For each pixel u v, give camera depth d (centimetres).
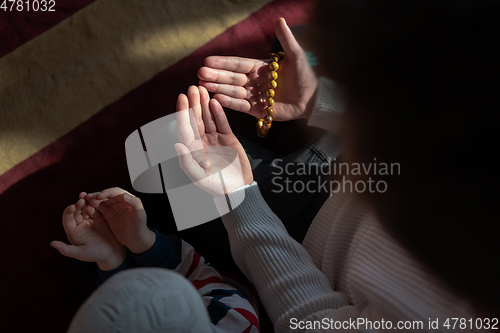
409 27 43
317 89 95
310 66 93
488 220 45
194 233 103
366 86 48
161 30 156
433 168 46
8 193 132
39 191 132
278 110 98
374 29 45
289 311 76
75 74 148
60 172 135
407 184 49
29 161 136
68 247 84
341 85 53
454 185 46
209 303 81
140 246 88
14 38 154
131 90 146
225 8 162
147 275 61
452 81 43
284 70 94
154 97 145
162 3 161
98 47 152
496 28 41
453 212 47
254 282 83
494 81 42
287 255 82
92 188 133
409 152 47
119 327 57
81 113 142
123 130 140
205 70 90
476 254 48
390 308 62
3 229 127
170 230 103
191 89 87
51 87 146
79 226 86
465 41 42
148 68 149
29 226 128
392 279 63
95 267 97
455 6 42
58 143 139
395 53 45
